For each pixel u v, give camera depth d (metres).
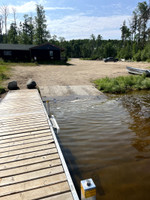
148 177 3.50
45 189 2.68
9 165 3.33
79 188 3.19
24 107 7.70
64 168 3.17
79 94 11.43
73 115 7.62
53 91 11.88
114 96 11.37
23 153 3.77
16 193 2.60
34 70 21.25
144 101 9.98
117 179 3.44
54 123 6.18
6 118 6.23
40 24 58.22
